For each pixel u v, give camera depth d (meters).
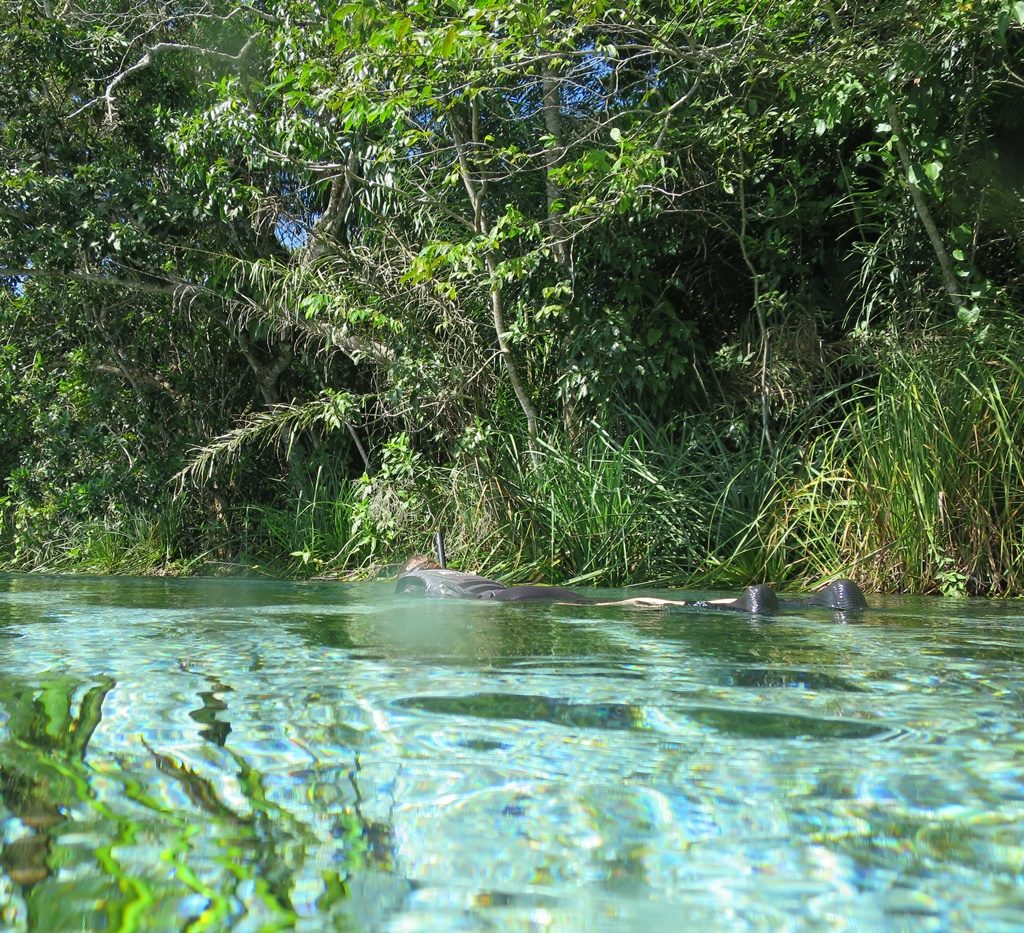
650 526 7.41
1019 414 5.88
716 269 9.45
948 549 5.84
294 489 10.94
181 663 2.27
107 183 10.56
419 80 7.26
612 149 8.67
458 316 9.03
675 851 0.93
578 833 0.99
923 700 1.75
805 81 7.38
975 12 6.48
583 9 6.63
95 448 11.76
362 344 9.63
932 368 6.34
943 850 0.93
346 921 0.77
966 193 7.70
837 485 6.86
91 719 1.57
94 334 11.86
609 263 8.83
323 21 8.60
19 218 10.54
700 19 7.17
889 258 8.03
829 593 4.35
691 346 8.65
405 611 3.98
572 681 1.97
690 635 2.97
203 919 0.78
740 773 1.22
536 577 7.35
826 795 1.12
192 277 10.91
